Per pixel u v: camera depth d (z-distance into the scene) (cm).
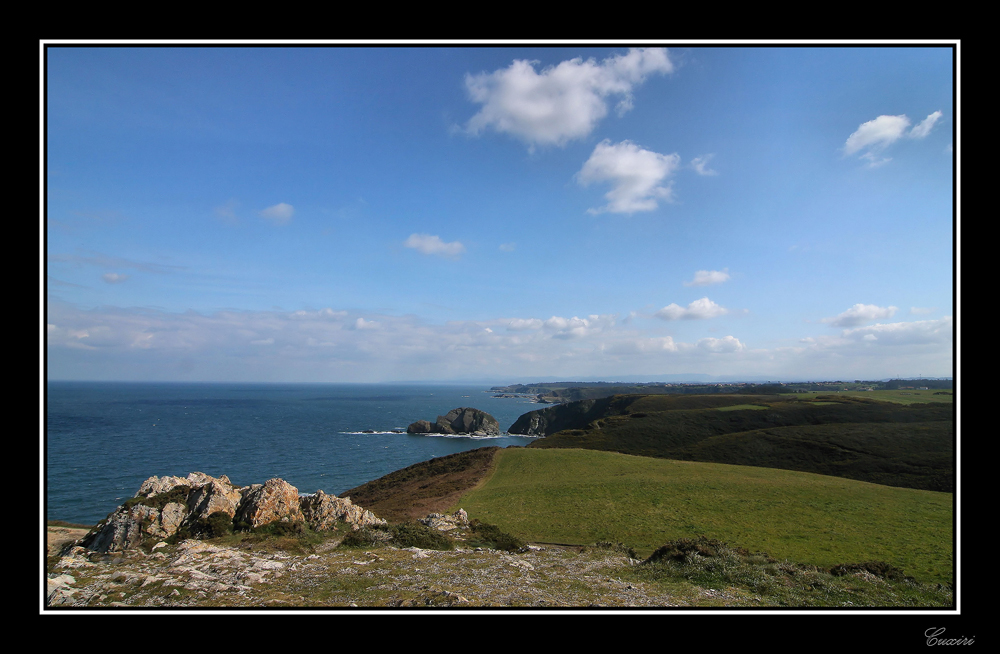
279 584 1471
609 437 9519
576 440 9644
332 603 1248
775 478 4888
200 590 1342
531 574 1717
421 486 5791
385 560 1875
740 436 8094
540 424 16975
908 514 3516
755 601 1397
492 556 2086
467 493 5019
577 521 3753
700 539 2108
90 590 1338
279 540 2108
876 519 3403
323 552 2055
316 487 7450
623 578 1698
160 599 1260
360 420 19600
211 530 2106
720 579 1652
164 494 2247
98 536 1959
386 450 11788
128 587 1375
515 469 6128
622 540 3228
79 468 7769
